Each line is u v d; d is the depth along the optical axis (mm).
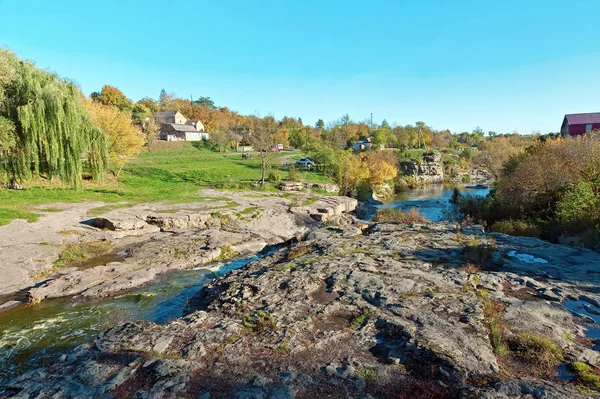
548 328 7613
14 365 8734
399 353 6859
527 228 18297
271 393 5750
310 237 17766
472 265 11766
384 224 19766
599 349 6938
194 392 5855
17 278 14070
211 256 17984
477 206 28844
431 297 9297
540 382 5801
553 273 11188
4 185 25562
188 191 33562
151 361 6828
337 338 7535
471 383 5852
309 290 10250
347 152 51156
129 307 12242
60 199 26312
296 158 63344
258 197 32406
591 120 48594
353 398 5641
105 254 17984
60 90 23219
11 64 21125
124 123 35500
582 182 18766
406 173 64500
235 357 6906
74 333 10406
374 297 9516
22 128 21562
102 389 5977
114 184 34469
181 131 79438
